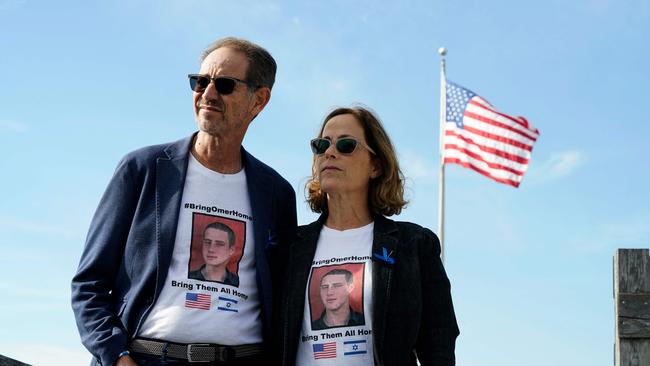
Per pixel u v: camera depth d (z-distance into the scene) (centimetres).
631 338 579
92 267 366
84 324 351
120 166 388
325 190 393
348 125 403
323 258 382
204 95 400
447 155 1465
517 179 1410
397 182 407
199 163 399
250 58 414
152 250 370
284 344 365
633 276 588
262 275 388
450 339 364
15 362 388
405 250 377
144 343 356
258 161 427
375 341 351
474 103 1467
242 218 397
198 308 365
